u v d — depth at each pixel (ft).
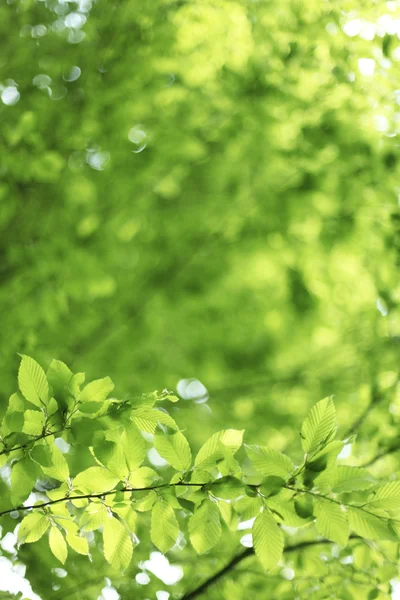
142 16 15.88
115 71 15.44
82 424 5.51
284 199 15.53
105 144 15.17
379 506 5.53
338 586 10.60
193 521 5.70
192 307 19.34
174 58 15.78
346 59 14.01
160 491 5.74
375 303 16.66
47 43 16.08
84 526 5.92
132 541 5.95
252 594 11.02
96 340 17.28
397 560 10.38
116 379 17.07
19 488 5.73
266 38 15.29
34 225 15.21
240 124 15.46
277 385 17.54
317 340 18.56
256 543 5.60
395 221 13.66
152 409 5.68
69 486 5.82
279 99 14.26
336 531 5.55
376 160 13.35
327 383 16.62
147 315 18.70
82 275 14.87
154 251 18.53
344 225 14.23
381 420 12.34
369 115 14.34
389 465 11.75
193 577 12.18
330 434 5.63
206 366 19.71
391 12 14.24
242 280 19.07
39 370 5.57
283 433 16.03
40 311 14.33
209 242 18.48
